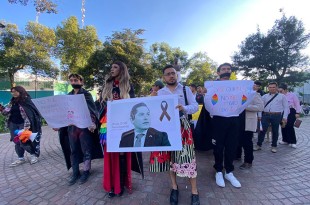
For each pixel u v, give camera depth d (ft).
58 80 84.84
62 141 12.07
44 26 65.26
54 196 10.11
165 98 8.23
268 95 17.19
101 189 10.57
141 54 68.59
